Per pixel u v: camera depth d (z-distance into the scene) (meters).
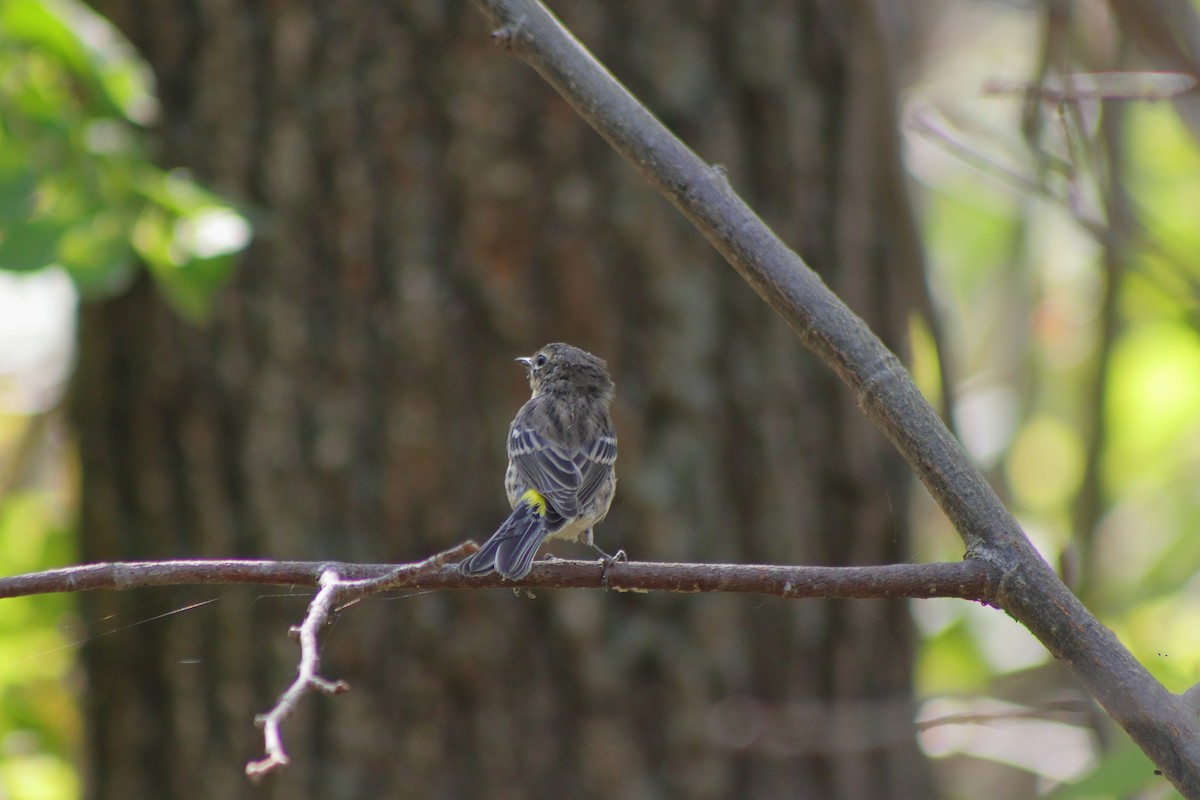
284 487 11.17
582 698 10.85
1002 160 12.45
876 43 10.88
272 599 11.25
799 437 11.38
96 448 11.95
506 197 10.80
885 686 11.98
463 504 10.86
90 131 9.84
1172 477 20.45
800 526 11.37
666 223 10.91
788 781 11.14
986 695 10.72
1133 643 14.73
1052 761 13.89
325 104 11.05
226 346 11.36
